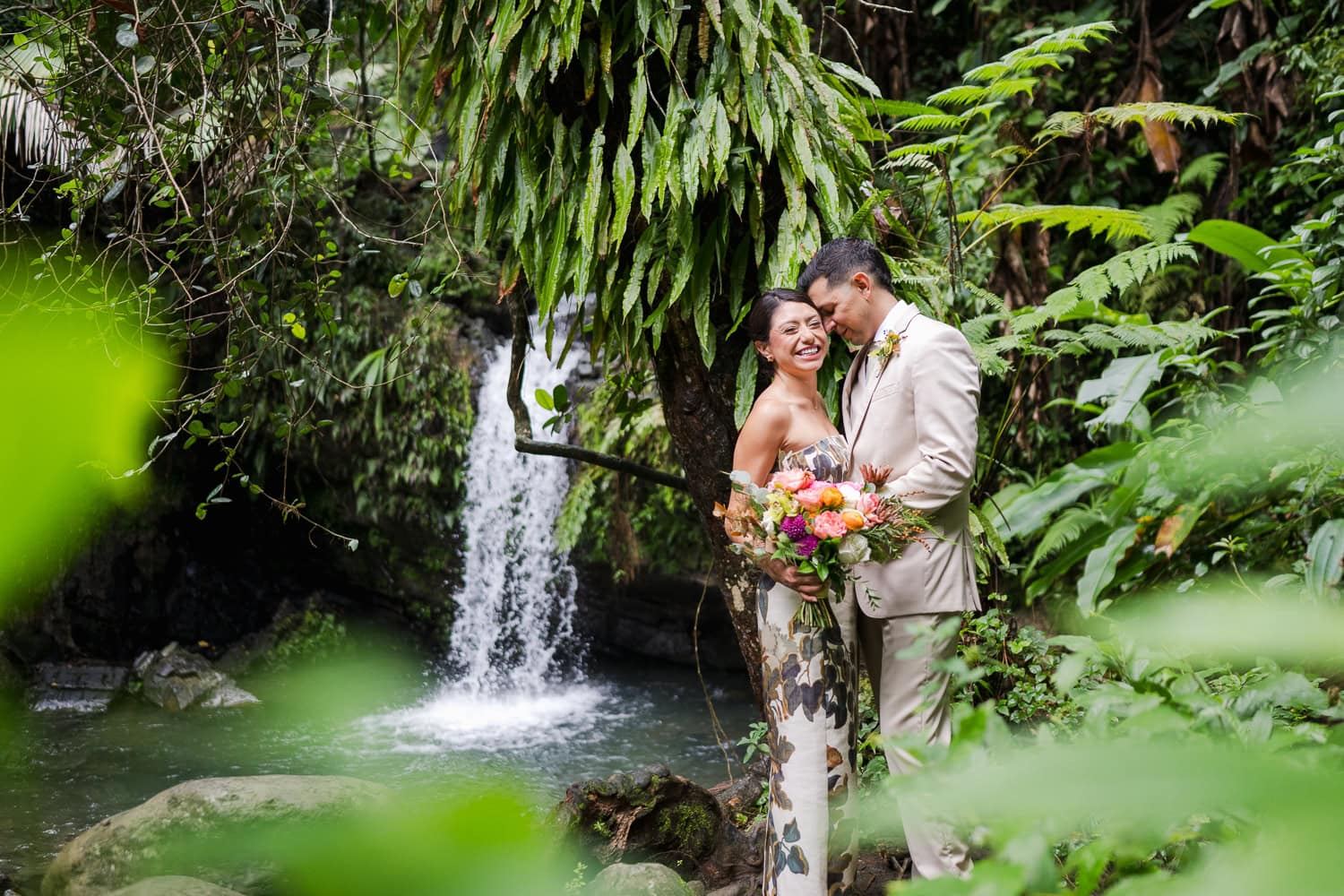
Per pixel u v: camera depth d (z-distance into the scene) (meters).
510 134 2.81
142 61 2.67
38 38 2.86
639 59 2.67
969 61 6.03
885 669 2.42
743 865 2.91
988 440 5.38
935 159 4.02
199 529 7.07
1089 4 5.78
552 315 2.84
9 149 4.11
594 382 6.71
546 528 6.75
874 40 5.48
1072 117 3.58
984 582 3.27
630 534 6.34
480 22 2.78
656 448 6.16
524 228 2.81
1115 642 1.28
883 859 2.91
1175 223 5.31
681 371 2.96
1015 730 2.98
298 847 0.22
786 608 2.38
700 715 5.99
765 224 2.82
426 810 0.22
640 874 2.52
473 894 0.21
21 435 0.19
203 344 5.45
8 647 6.11
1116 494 4.12
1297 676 1.21
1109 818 0.47
